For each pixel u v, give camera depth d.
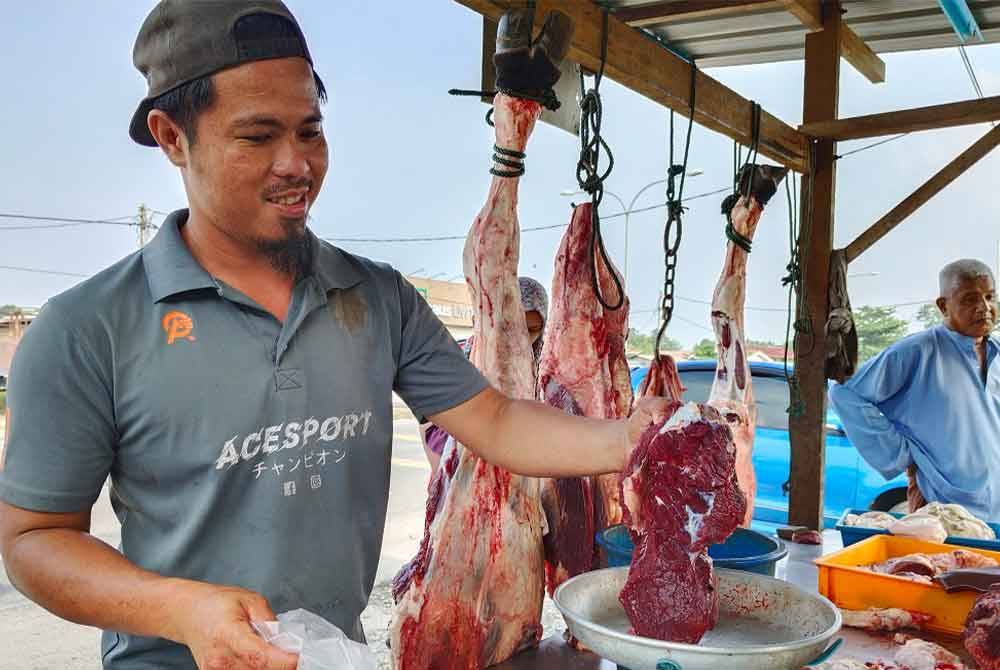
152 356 1.44
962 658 2.23
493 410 1.84
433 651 2.11
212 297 1.49
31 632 5.21
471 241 2.31
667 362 2.65
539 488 2.38
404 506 9.37
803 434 3.97
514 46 2.14
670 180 2.51
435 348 1.82
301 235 1.46
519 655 2.26
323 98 1.55
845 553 2.71
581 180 2.39
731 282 3.20
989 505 4.10
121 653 1.53
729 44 4.03
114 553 1.34
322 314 1.60
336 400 1.59
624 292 2.66
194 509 1.47
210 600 1.21
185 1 1.33
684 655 1.47
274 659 1.16
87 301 1.42
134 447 1.45
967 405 4.13
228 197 1.39
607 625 1.88
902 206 3.93
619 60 2.51
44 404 1.36
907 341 4.28
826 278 3.94
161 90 1.37
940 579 2.36
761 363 6.75
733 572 1.97
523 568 2.27
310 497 1.56
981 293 4.15
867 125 3.69
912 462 4.30
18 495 1.35
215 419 1.46
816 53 3.84
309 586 1.57
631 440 1.75
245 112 1.33
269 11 1.34
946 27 4.05
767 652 1.46
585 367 2.61
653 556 1.70
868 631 2.45
